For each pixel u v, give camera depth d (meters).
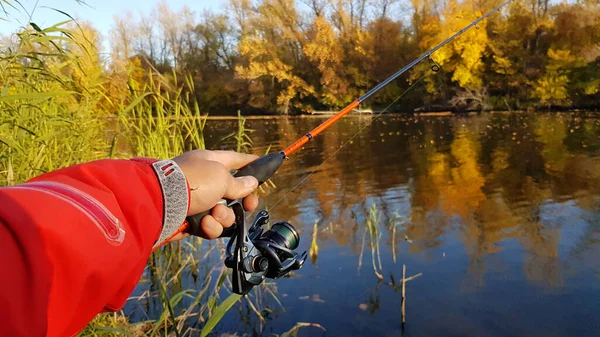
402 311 3.33
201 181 0.90
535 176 7.47
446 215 5.56
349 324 3.17
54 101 2.85
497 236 4.79
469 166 8.57
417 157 9.84
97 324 2.59
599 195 6.15
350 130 15.88
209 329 2.01
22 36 2.07
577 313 3.29
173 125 4.11
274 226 1.48
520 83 21.16
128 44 20.48
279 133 15.92
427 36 22.28
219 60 28.17
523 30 21.36
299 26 25.81
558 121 15.55
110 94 3.56
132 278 0.66
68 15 2.14
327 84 24.80
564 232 4.82
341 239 4.84
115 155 3.65
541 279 3.79
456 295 3.57
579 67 19.89
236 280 1.22
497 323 3.19
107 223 0.61
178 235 1.04
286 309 3.40
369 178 7.86
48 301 0.52
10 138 2.35
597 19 19.97
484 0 21.72
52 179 0.63
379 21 23.97
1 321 0.48
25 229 0.51
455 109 22.00
